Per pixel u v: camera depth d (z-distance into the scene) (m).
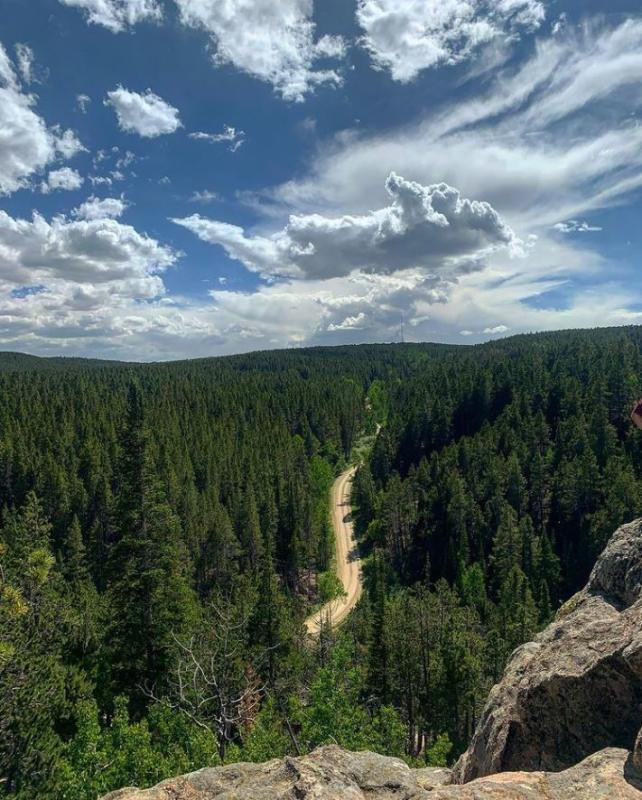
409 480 104.25
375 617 40.03
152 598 25.14
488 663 44.94
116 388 177.75
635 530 9.77
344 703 22.81
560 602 69.81
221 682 18.09
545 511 90.69
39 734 17.11
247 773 6.74
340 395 183.50
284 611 36.44
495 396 130.25
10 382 153.00
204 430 123.88
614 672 6.82
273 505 90.44
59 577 37.62
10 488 86.62
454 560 80.12
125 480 27.34
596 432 94.00
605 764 5.75
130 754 16.33
